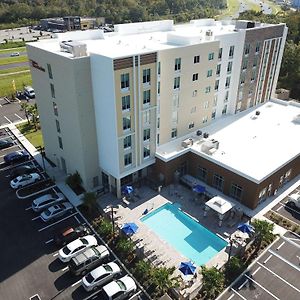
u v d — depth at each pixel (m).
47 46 46.72
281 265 36.41
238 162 45.91
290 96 88.25
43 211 43.66
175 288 32.69
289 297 33.12
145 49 43.12
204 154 47.75
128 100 41.19
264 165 45.25
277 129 55.41
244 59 56.66
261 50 59.34
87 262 35.06
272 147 49.78
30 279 34.72
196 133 53.88
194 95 51.44
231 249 37.47
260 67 61.31
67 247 36.91
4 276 35.00
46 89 47.25
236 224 42.25
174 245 39.81
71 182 47.53
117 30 57.59
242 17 142.75
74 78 39.94
